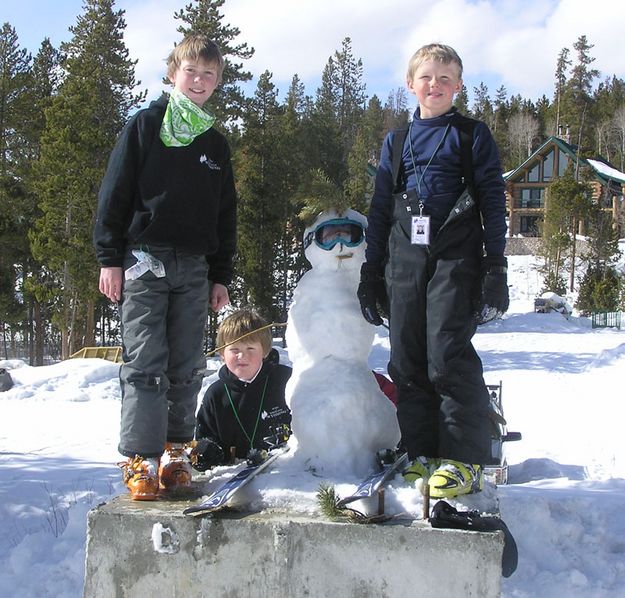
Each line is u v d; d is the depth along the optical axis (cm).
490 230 315
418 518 283
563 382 1850
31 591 394
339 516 283
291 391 352
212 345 3247
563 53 9438
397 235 325
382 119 8594
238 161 3469
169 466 332
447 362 309
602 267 5034
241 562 279
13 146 3662
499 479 672
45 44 4509
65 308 2941
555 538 421
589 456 949
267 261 3516
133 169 331
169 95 344
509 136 9950
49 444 973
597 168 6419
